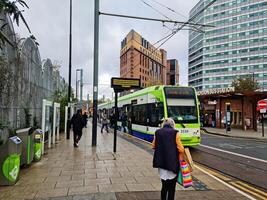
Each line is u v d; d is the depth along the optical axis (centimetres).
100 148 1447
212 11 12575
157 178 788
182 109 1603
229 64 12062
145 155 1209
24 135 916
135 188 687
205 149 1694
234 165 1161
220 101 3903
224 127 3838
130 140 1909
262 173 998
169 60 11000
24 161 910
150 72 8662
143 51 6950
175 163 520
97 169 908
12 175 714
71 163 1012
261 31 11262
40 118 1641
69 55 2230
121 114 2855
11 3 419
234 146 1855
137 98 2173
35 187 694
